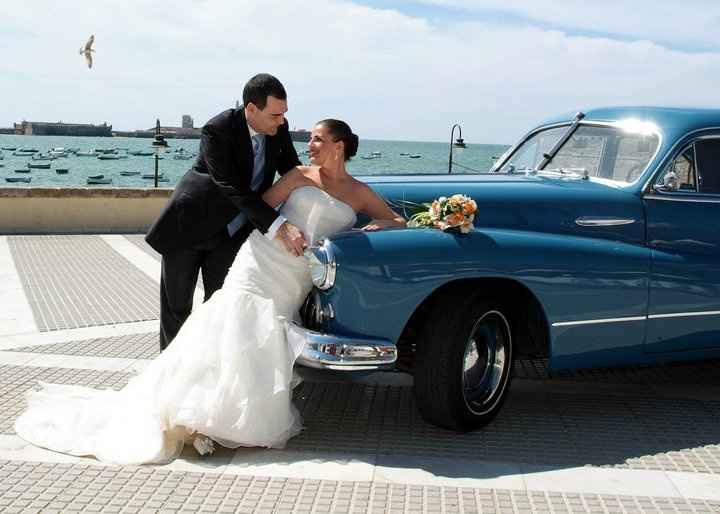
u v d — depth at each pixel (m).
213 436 4.31
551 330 4.81
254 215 4.68
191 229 5.09
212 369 4.38
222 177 4.83
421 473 4.19
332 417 5.02
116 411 4.59
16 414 4.91
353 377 4.49
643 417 5.23
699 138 5.51
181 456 4.36
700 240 5.35
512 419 5.09
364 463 4.30
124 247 11.92
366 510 3.76
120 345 6.55
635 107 5.91
